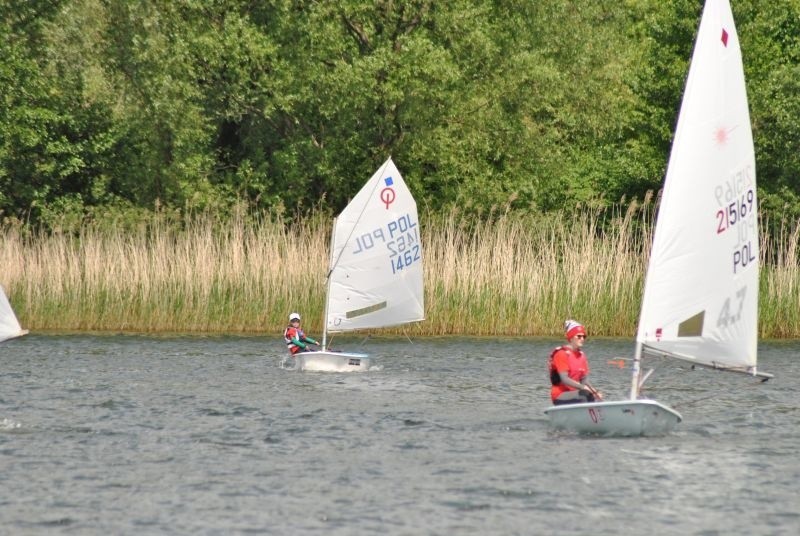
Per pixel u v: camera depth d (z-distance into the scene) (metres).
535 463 70.88
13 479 66.81
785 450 75.31
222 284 157.50
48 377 111.50
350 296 124.75
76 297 158.38
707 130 73.56
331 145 197.75
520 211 171.62
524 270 156.38
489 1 197.38
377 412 91.00
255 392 102.25
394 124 194.25
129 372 116.00
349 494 63.56
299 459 72.44
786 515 59.59
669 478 67.06
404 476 67.69
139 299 158.38
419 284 128.12
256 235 175.62
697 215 73.50
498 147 199.75
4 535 56.09
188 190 198.12
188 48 197.38
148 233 179.12
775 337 156.38
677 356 74.44
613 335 155.62
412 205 127.56
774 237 178.38
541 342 147.88
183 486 65.38
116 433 81.19
